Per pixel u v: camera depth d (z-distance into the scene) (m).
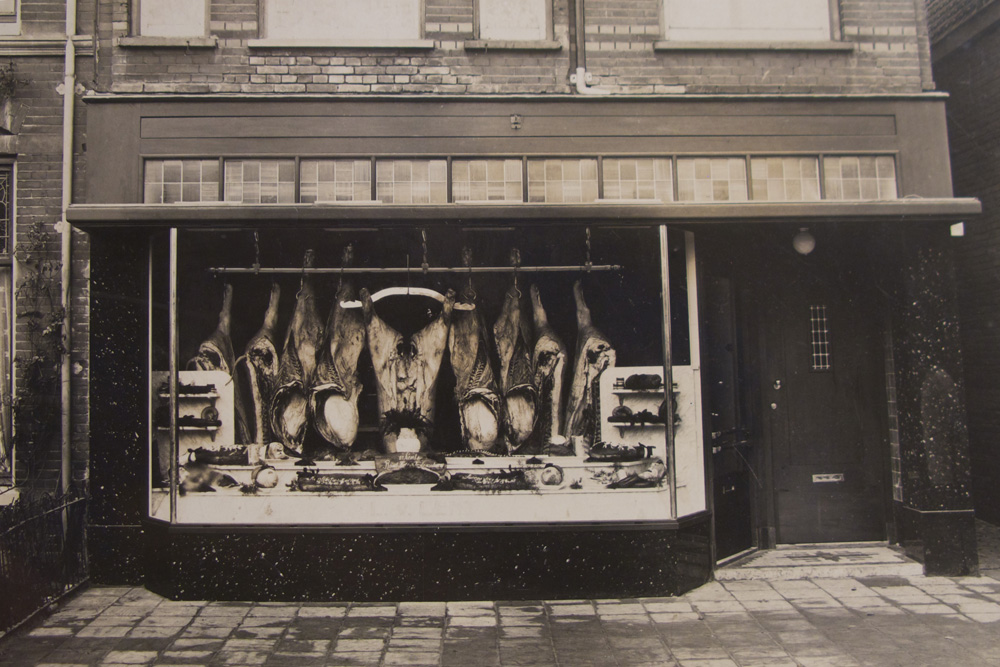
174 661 3.61
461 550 4.51
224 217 4.43
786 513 5.40
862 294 5.46
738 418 5.24
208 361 4.64
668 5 4.94
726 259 5.17
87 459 4.99
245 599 4.49
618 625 4.07
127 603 4.45
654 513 4.58
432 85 4.77
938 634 3.88
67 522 4.56
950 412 4.84
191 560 4.50
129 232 4.66
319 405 4.62
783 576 4.85
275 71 4.74
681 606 4.36
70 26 5.09
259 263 4.66
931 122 4.87
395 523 4.54
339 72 4.75
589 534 4.53
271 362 4.64
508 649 3.75
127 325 4.73
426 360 4.65
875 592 4.56
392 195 4.65
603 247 4.67
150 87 4.71
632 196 4.73
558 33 4.83
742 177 4.79
